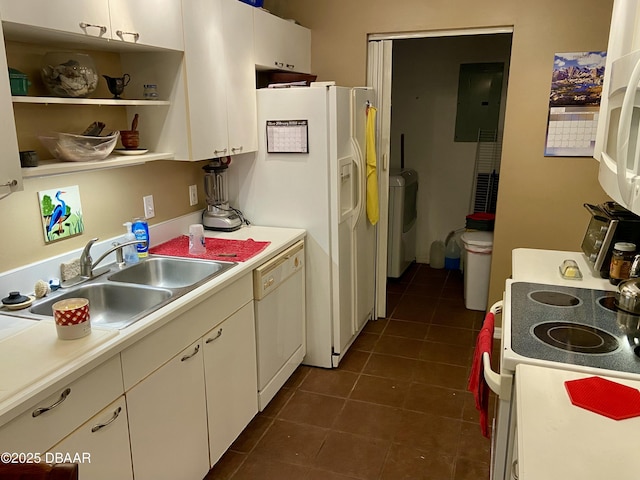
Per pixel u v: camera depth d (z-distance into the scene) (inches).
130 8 76.0
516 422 51.5
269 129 117.0
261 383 103.7
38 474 37.9
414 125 198.5
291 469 91.1
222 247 104.6
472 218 169.8
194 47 92.0
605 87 75.4
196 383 80.5
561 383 53.5
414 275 197.6
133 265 92.7
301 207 119.2
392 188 178.4
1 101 58.1
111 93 86.6
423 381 120.2
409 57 192.7
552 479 39.5
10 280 74.3
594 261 88.0
